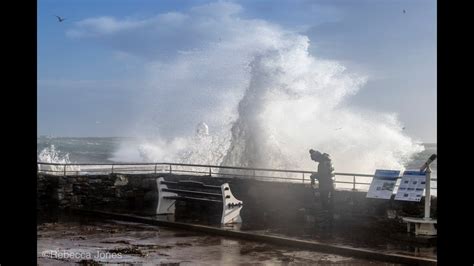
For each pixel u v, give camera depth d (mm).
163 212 13383
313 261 8195
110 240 10125
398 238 9531
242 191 13953
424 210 10094
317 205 12016
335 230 10570
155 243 9828
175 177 15727
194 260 8266
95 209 14188
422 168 10000
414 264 7793
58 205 14797
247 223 11609
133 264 7918
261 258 8445
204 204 14062
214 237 10539
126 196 15672
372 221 10875
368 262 8117
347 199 11359
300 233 10266
